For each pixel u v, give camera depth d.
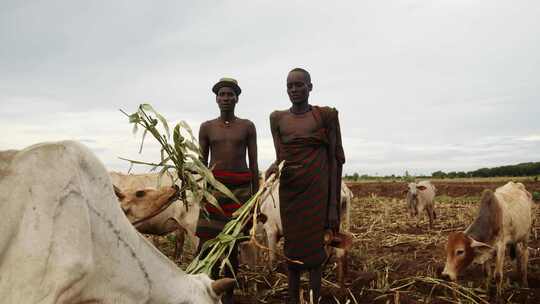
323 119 4.40
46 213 1.88
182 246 7.91
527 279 7.03
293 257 4.41
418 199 13.49
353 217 14.83
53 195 1.91
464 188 26.59
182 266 7.14
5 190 1.85
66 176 1.96
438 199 22.84
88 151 2.11
